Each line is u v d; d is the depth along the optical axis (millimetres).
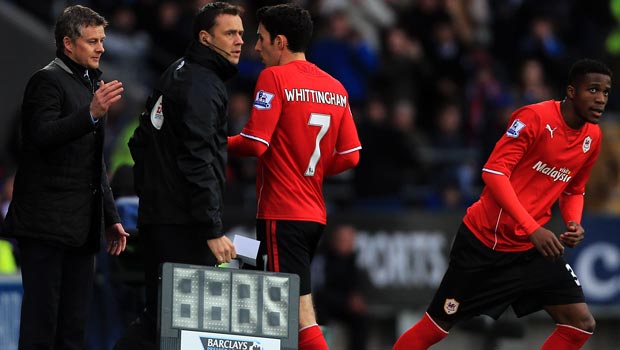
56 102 24781
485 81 60250
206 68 24484
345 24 58281
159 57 56906
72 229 25156
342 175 53156
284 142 26344
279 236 26391
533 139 27141
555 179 27656
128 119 53250
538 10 63844
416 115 60188
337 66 57062
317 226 26703
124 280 31344
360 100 57344
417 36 61844
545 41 62906
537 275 27844
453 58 61312
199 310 23594
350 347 48656
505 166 27016
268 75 26219
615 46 65500
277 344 23938
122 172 31891
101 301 33375
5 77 56969
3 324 34688
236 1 56000
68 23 25062
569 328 28031
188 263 24703
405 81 59438
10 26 57062
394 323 51312
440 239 50469
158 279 24047
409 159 54312
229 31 24562
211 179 24031
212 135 24078
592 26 66250
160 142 24688
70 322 25812
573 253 51844
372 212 49875
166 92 24359
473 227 27969
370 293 49688
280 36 26516
